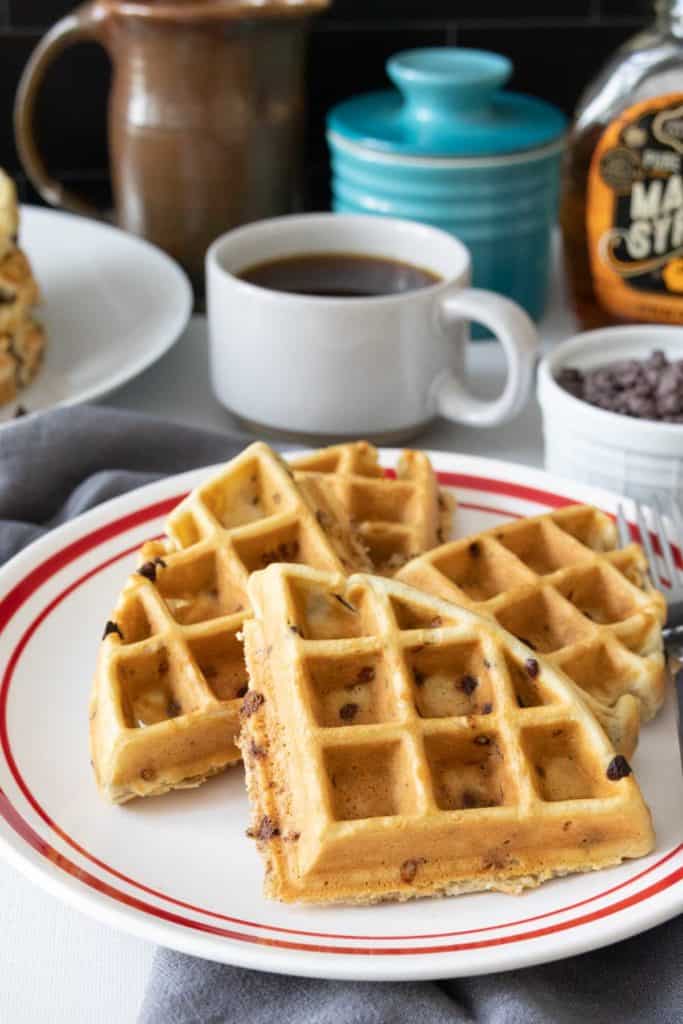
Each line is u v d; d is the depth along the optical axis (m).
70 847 0.57
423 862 0.56
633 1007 0.55
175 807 0.59
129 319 0.83
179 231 0.88
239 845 0.58
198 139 0.85
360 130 0.85
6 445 0.72
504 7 0.95
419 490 0.68
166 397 0.82
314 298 0.74
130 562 0.67
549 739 0.58
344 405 0.75
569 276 0.85
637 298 0.82
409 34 0.95
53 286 0.86
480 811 0.56
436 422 0.80
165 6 0.83
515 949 0.54
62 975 0.56
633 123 0.79
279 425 0.76
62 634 0.65
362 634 0.59
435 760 0.57
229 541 0.63
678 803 0.59
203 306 0.90
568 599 0.64
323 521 0.65
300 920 0.55
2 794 0.58
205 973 0.55
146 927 0.54
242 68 0.84
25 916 0.58
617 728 0.60
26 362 0.79
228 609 0.62
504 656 0.59
